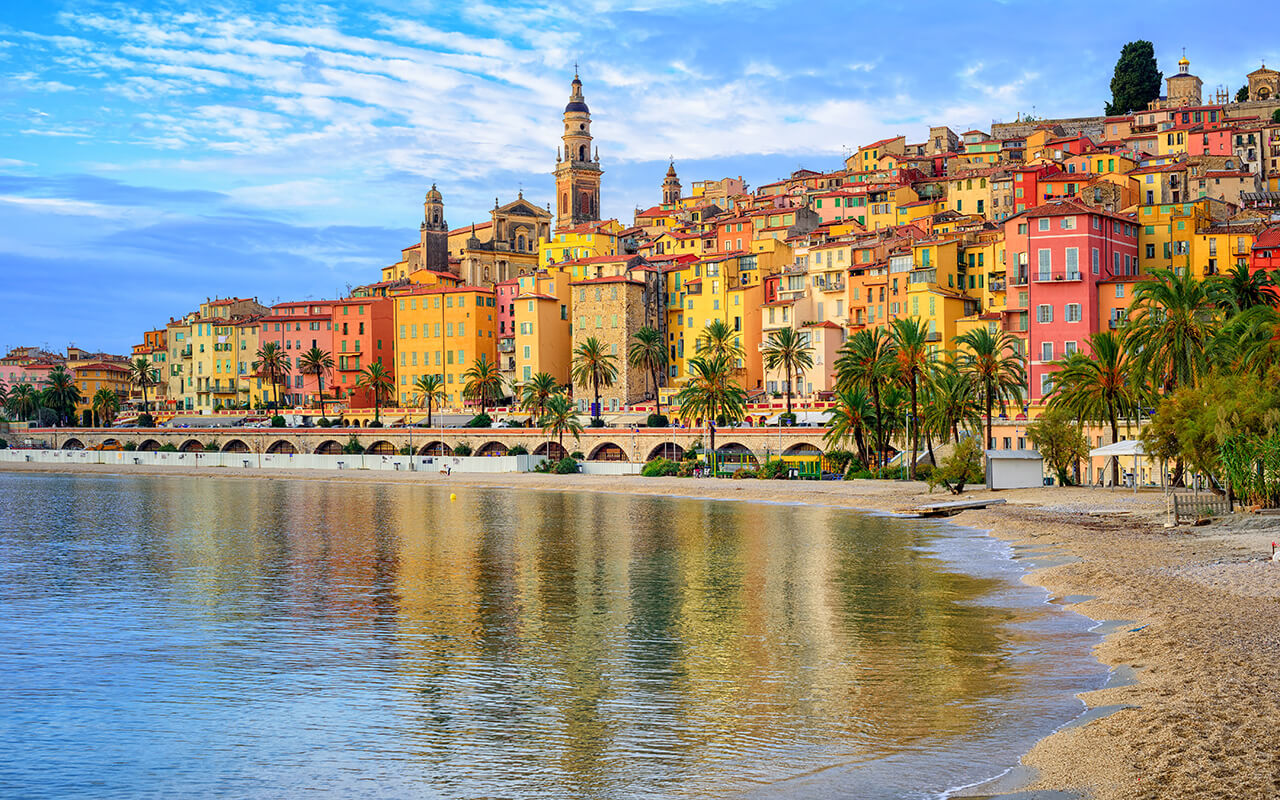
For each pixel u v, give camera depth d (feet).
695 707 113.19
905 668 125.80
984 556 225.56
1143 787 79.30
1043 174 613.93
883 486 421.59
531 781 92.99
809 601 177.68
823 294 629.10
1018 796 81.82
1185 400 265.34
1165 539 221.66
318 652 145.18
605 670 131.64
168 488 539.70
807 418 541.34
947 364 423.23
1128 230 514.68
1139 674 112.68
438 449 648.79
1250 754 83.66
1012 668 122.01
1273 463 238.89
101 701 121.29
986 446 421.59
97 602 188.44
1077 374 350.64
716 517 347.36
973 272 568.82
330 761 99.91
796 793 86.48
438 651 144.66
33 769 99.60
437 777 94.73
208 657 142.72
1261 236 472.44
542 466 585.22
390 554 255.50
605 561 238.27
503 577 215.10
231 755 102.37
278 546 275.18
